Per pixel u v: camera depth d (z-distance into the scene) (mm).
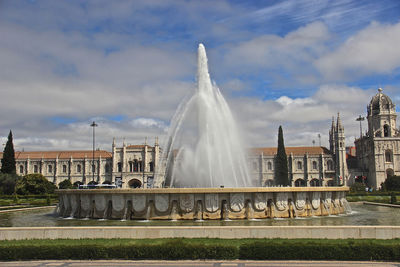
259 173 136000
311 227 21844
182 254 18719
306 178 136500
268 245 18688
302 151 139750
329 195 35062
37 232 22234
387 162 126188
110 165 135250
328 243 19156
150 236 21969
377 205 56812
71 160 137125
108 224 28984
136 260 18703
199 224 28000
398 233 21641
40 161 138625
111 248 19000
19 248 18969
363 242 19312
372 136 129375
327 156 136250
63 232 22219
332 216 34125
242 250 18703
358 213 38469
